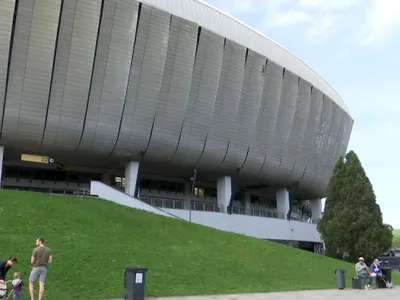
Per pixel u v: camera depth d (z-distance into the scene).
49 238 22.86
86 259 20.05
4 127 41.59
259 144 55.03
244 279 21.56
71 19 41.34
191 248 25.81
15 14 39.84
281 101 56.38
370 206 39.12
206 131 49.91
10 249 20.11
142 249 23.61
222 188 55.28
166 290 17.52
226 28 49.94
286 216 62.81
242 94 51.94
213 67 48.66
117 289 16.80
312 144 63.09
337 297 17.14
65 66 42.00
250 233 52.81
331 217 40.00
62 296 15.24
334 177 40.91
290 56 59.00
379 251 38.22
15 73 40.75
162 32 44.72
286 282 22.41
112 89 43.94
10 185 50.31
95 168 52.88
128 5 42.88
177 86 46.75
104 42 42.81
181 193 61.06
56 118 42.66
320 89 62.91
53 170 52.66
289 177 61.47
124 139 45.72
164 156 48.88
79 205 30.77
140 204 38.00
